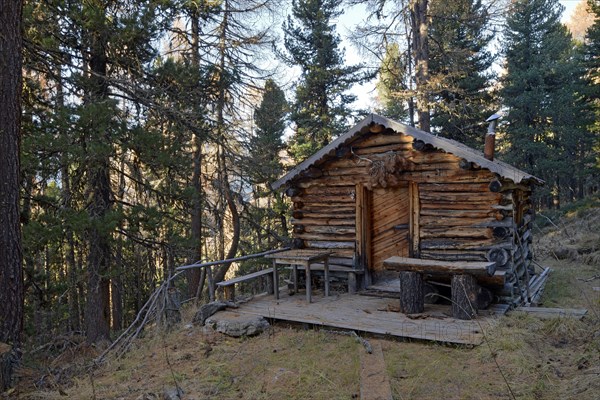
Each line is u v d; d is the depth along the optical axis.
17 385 6.18
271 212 18.84
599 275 11.03
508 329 6.14
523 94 23.81
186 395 5.08
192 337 7.18
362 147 9.21
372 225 9.51
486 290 7.26
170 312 8.05
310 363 5.73
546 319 6.77
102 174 10.72
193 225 14.99
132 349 6.98
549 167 22.98
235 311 7.85
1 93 6.94
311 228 9.91
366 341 6.15
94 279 10.38
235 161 14.05
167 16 11.65
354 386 5.01
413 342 6.20
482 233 7.90
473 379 4.95
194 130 12.29
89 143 9.34
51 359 8.86
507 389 4.65
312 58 20.95
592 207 20.03
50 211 10.45
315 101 21.06
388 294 8.63
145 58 11.62
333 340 6.48
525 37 25.69
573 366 5.10
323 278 9.62
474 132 22.08
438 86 16.77
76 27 10.20
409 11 16.67
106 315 10.95
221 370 5.76
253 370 5.68
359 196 9.28
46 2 9.79
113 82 10.48
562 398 4.32
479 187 7.97
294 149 20.41
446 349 5.86
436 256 8.38
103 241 10.33
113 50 10.55
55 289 11.25
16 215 7.10
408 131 8.28
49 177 9.98
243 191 16.48
